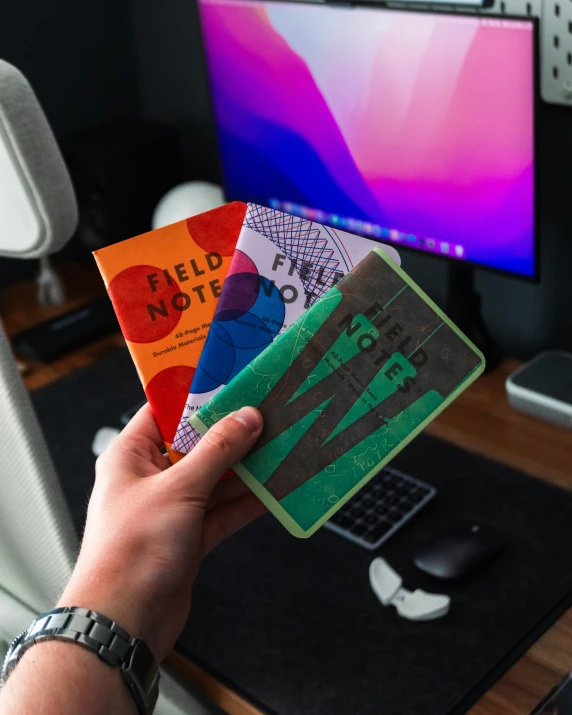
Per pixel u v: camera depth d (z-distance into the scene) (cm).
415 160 120
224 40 135
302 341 60
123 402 135
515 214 113
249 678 84
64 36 179
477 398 129
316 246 65
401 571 95
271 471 60
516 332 144
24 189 65
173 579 58
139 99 196
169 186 184
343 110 124
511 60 104
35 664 52
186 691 80
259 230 65
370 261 61
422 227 124
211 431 59
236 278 64
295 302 64
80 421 131
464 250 121
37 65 176
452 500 106
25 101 63
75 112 186
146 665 55
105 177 171
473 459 114
